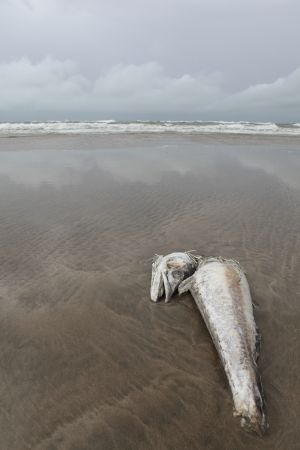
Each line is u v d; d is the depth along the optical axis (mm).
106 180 12523
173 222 8367
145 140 25250
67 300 5203
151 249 6887
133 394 3662
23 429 3318
